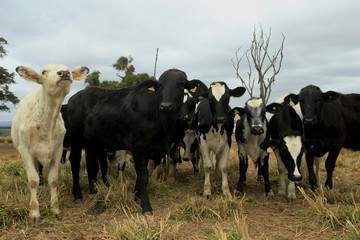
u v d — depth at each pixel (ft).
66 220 12.96
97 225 12.40
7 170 22.31
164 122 13.52
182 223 12.07
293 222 12.59
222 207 13.66
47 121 12.46
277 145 15.57
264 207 15.05
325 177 21.91
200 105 18.69
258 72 50.26
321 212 12.76
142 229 11.02
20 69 11.66
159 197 16.94
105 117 15.02
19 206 12.85
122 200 14.61
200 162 25.13
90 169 16.75
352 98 18.83
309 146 15.72
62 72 11.66
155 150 14.26
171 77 13.38
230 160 26.58
